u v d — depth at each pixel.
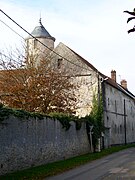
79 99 36.66
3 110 16.55
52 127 23.38
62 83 31.59
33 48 33.12
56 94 30.73
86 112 38.75
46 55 33.34
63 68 38.69
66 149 25.98
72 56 40.47
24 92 29.19
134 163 20.72
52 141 23.19
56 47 41.22
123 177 14.39
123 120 51.47
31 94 29.14
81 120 30.47
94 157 26.17
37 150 20.58
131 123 57.84
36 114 20.83
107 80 42.31
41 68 30.67
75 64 40.03
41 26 46.47
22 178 14.98
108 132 41.44
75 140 28.48
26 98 29.05
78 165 20.80
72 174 16.31
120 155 27.92
